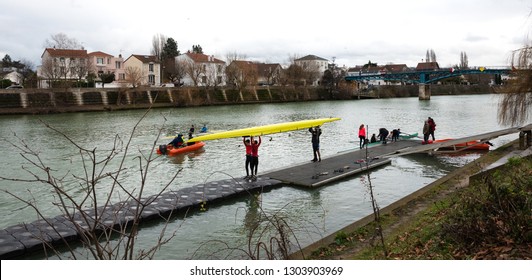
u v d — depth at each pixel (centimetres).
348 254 1055
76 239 1244
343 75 12188
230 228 1371
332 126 4778
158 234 1320
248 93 9712
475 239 912
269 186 1833
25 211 1631
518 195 992
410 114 6469
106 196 1812
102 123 5247
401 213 1398
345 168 2159
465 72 10369
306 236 1275
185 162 2583
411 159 2525
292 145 3256
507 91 2711
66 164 2620
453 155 2639
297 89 10619
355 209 1565
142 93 8100
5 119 5794
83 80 9088
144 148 3231
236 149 3052
